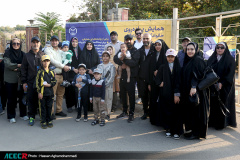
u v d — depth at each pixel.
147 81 5.28
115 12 9.99
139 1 15.98
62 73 5.68
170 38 6.92
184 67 4.30
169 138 4.41
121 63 5.32
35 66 5.09
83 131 4.79
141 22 7.15
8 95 5.28
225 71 4.77
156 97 4.96
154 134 4.62
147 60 5.28
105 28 7.50
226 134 4.61
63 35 14.33
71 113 6.11
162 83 4.54
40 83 4.85
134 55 5.25
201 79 4.12
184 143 4.18
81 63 5.92
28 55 5.10
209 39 5.99
